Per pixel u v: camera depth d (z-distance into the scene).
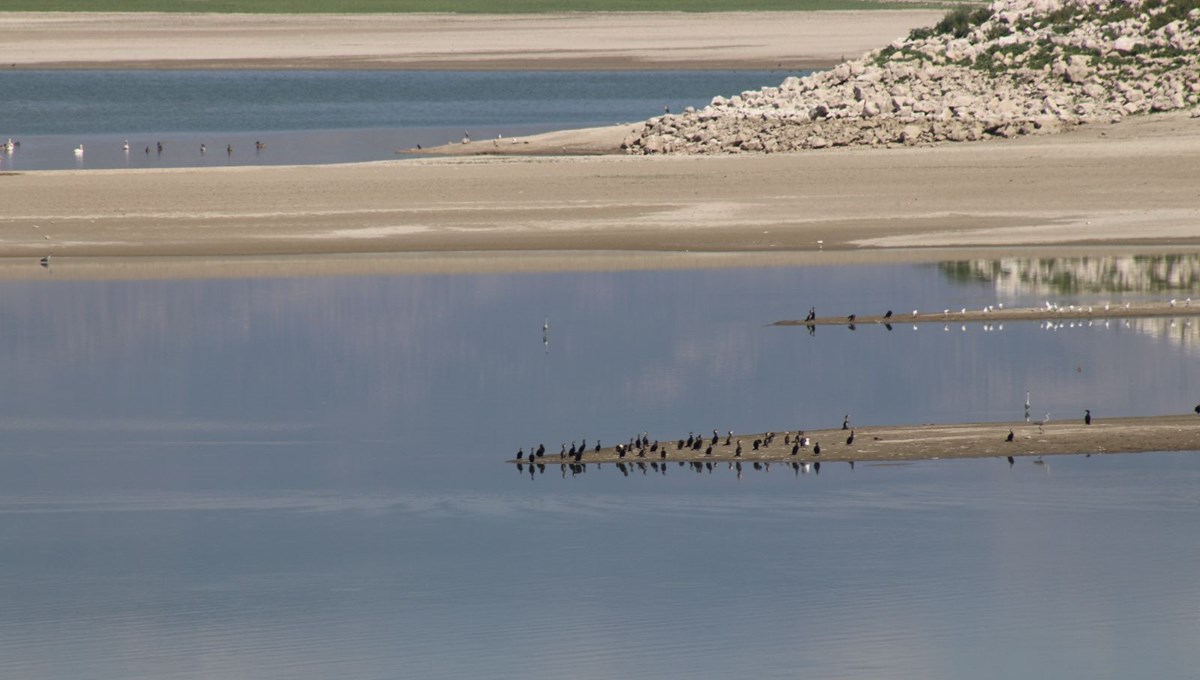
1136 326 75.00
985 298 80.44
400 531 49.62
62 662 40.56
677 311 79.00
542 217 100.62
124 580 45.69
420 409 63.59
